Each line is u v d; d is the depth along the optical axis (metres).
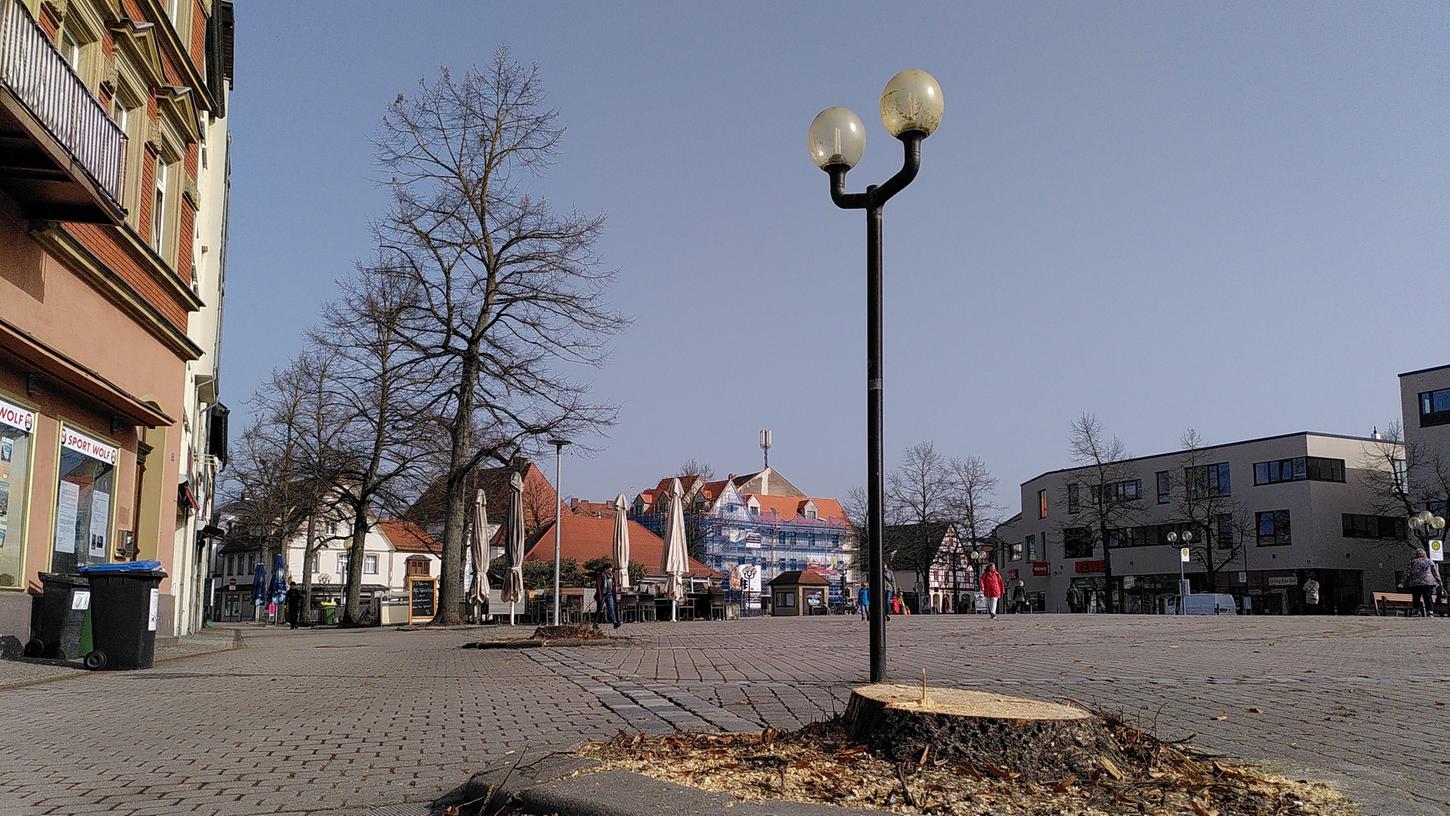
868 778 4.79
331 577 94.94
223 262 34.47
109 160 15.60
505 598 35.12
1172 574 77.19
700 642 22.20
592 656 17.84
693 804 4.39
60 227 15.49
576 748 6.01
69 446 16.69
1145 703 9.95
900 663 15.40
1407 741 7.70
